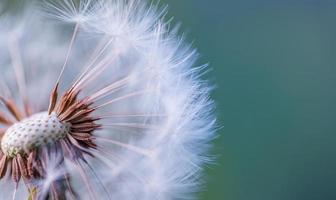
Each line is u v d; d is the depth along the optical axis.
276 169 0.16
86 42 0.13
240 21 0.16
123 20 0.13
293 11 0.17
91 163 0.12
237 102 0.16
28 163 0.11
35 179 0.11
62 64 0.13
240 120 0.16
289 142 0.16
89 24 0.13
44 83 0.13
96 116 0.12
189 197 0.12
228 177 0.15
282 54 0.17
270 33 0.17
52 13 0.13
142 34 0.12
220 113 0.16
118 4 0.13
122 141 0.12
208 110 0.12
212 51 0.16
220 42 0.16
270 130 0.16
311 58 0.17
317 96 0.16
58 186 0.11
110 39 0.13
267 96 0.16
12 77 0.12
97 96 0.12
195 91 0.12
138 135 0.12
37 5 0.13
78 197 0.11
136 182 0.12
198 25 0.16
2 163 0.12
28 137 0.11
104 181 0.12
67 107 0.12
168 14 0.16
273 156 0.16
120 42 0.12
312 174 0.16
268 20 0.17
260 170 0.16
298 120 0.16
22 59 0.13
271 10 0.17
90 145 0.12
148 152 0.12
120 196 0.12
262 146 0.16
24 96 0.12
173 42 0.12
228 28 0.16
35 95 0.12
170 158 0.12
